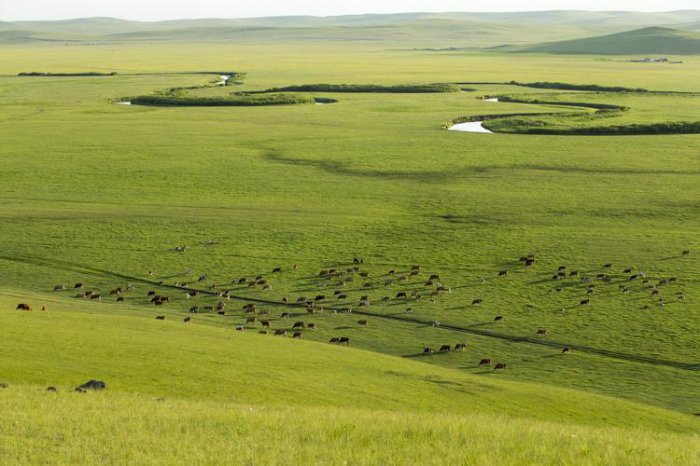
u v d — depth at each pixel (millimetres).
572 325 61594
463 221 94562
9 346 43250
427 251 82062
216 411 31453
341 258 79688
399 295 68375
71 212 97188
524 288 70312
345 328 60625
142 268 76062
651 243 83875
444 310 65000
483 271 75375
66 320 52281
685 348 56844
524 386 47500
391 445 26828
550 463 25344
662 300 66750
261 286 70938
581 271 75000
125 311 62469
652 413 44312
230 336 52750
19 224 90750
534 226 91875
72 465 23938
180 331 52469
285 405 35844
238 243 84500
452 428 29672
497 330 60750
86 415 29469
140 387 38219
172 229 89688
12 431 26828
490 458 25469
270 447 26312
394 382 44875
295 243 84750
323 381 43031
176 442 26594
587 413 43188
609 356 55719
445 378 47281
